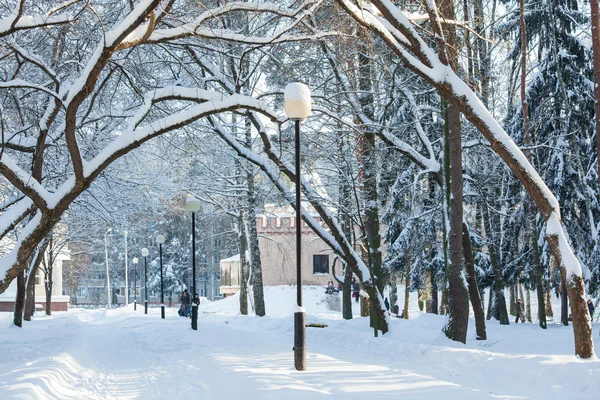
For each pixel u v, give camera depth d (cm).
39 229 1361
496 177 3203
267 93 1742
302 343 1166
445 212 2008
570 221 3136
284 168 2092
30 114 2019
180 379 1243
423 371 1330
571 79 3070
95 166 1369
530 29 3145
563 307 3056
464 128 2784
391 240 3806
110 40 1223
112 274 10075
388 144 2192
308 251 6888
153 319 3866
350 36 1577
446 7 1803
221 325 3017
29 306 3719
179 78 2294
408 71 2436
